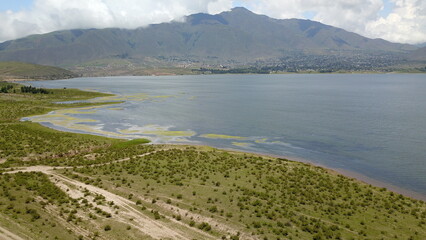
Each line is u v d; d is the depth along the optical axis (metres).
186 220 45.66
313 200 53.97
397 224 46.47
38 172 64.50
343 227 44.78
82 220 44.38
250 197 54.25
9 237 36.75
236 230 42.84
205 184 60.28
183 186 58.91
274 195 55.72
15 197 50.00
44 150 85.19
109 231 41.75
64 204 49.38
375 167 78.81
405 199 57.72
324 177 67.31
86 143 95.69
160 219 45.69
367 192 59.38
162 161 76.12
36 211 45.75
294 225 44.75
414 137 107.50
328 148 96.00
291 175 67.44
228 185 60.00
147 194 54.84
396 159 84.81
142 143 100.19
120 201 51.56
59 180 60.53
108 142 99.00
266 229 43.22
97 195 53.50
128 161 76.38
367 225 45.72
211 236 41.41
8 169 66.81
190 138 109.19
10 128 108.50
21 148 84.62
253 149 95.75
